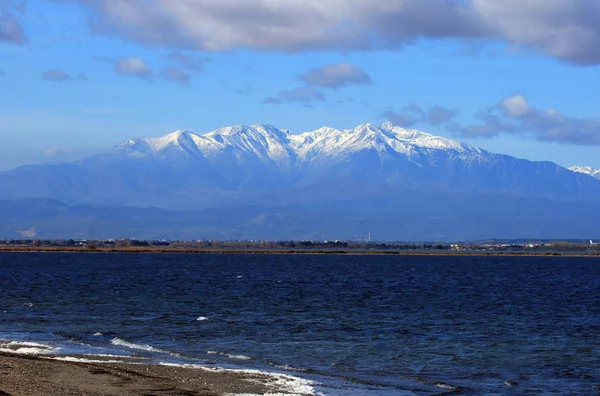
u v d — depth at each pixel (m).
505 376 70.62
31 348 78.12
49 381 57.16
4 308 124.50
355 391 60.62
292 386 60.53
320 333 97.94
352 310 132.50
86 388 55.41
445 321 117.31
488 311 137.12
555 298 175.00
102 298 149.25
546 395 62.41
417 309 138.00
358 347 86.06
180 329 99.44
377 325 108.88
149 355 76.50
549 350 87.06
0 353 71.00
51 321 106.44
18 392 52.22
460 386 65.06
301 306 138.50
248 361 74.56
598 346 90.56
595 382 68.31
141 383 58.41
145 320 109.56
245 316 117.50
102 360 70.69
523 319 122.88
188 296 158.50
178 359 74.31
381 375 69.12
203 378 62.00
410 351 84.12
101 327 100.44
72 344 83.19
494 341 94.00
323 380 65.06
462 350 85.88
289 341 89.88
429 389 63.25
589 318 126.06
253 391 57.50
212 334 94.94
